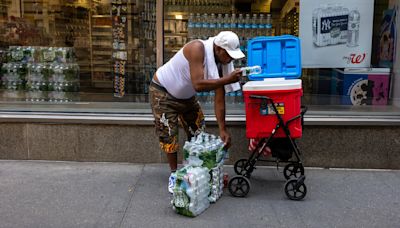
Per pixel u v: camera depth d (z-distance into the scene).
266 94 3.82
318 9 5.02
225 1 5.27
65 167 4.80
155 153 4.91
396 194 4.13
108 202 3.91
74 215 3.65
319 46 5.06
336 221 3.58
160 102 4.01
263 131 3.89
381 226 3.50
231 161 4.84
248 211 3.75
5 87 5.93
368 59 5.07
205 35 5.31
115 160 4.95
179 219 3.60
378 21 5.02
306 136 4.77
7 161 4.97
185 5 5.28
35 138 4.95
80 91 5.86
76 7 5.89
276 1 5.16
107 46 5.81
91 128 4.90
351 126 4.73
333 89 5.10
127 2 5.62
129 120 4.84
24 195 4.04
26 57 5.93
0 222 3.52
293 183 3.96
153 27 5.40
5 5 5.97
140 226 3.48
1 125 4.95
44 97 5.84
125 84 5.73
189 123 4.27
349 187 4.29
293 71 4.11
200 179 3.65
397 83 5.11
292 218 3.62
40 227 3.46
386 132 4.74
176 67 3.84
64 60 5.91
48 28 6.00
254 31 5.25
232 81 3.60
